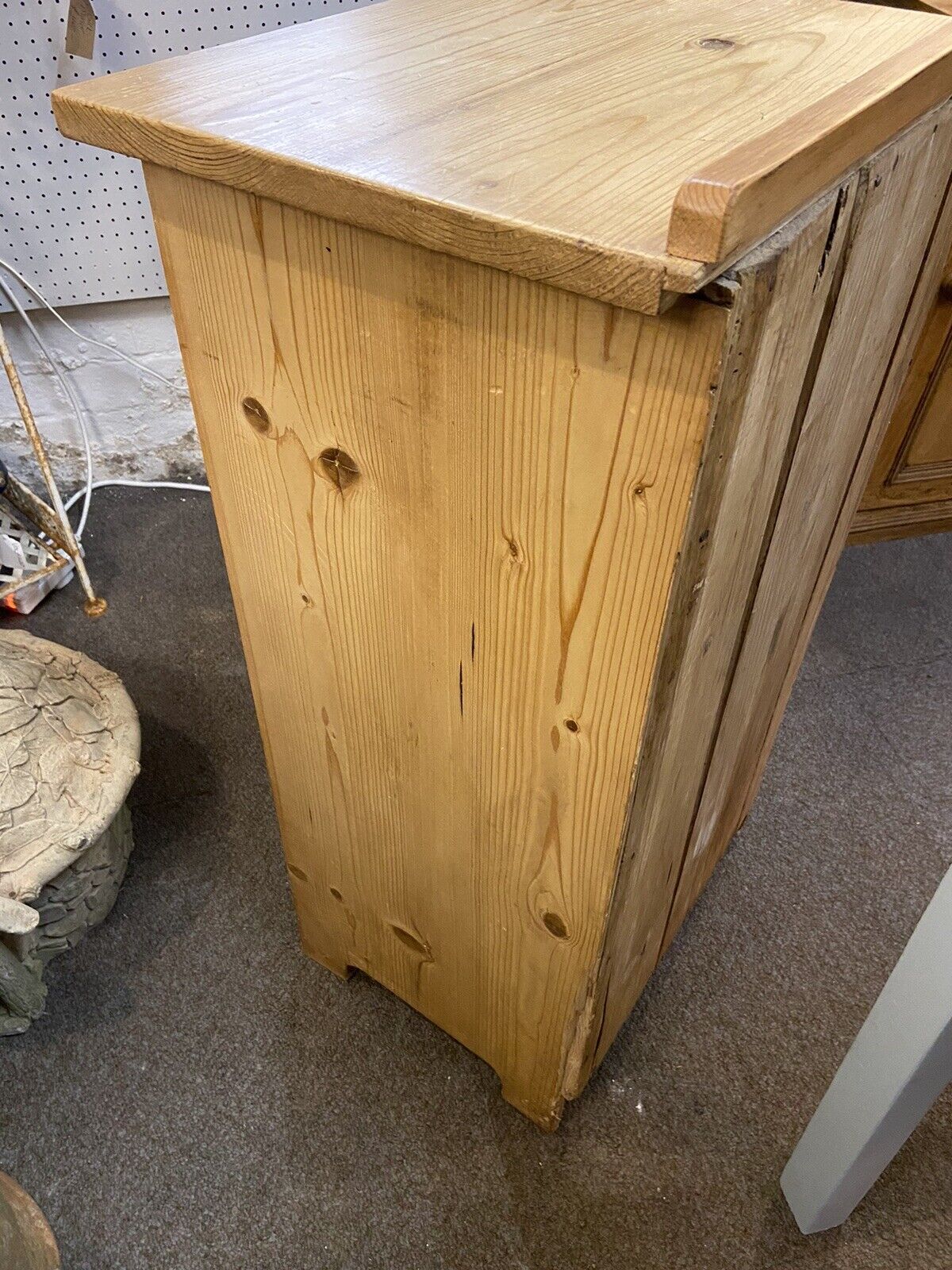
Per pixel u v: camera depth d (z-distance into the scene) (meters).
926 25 0.64
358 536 0.65
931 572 1.82
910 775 1.46
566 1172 1.03
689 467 0.45
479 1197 1.01
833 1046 1.14
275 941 1.24
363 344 0.53
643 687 0.57
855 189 0.48
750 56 0.59
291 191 0.47
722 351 0.40
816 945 1.25
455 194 0.42
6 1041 1.13
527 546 0.55
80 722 1.14
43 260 1.59
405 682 0.73
